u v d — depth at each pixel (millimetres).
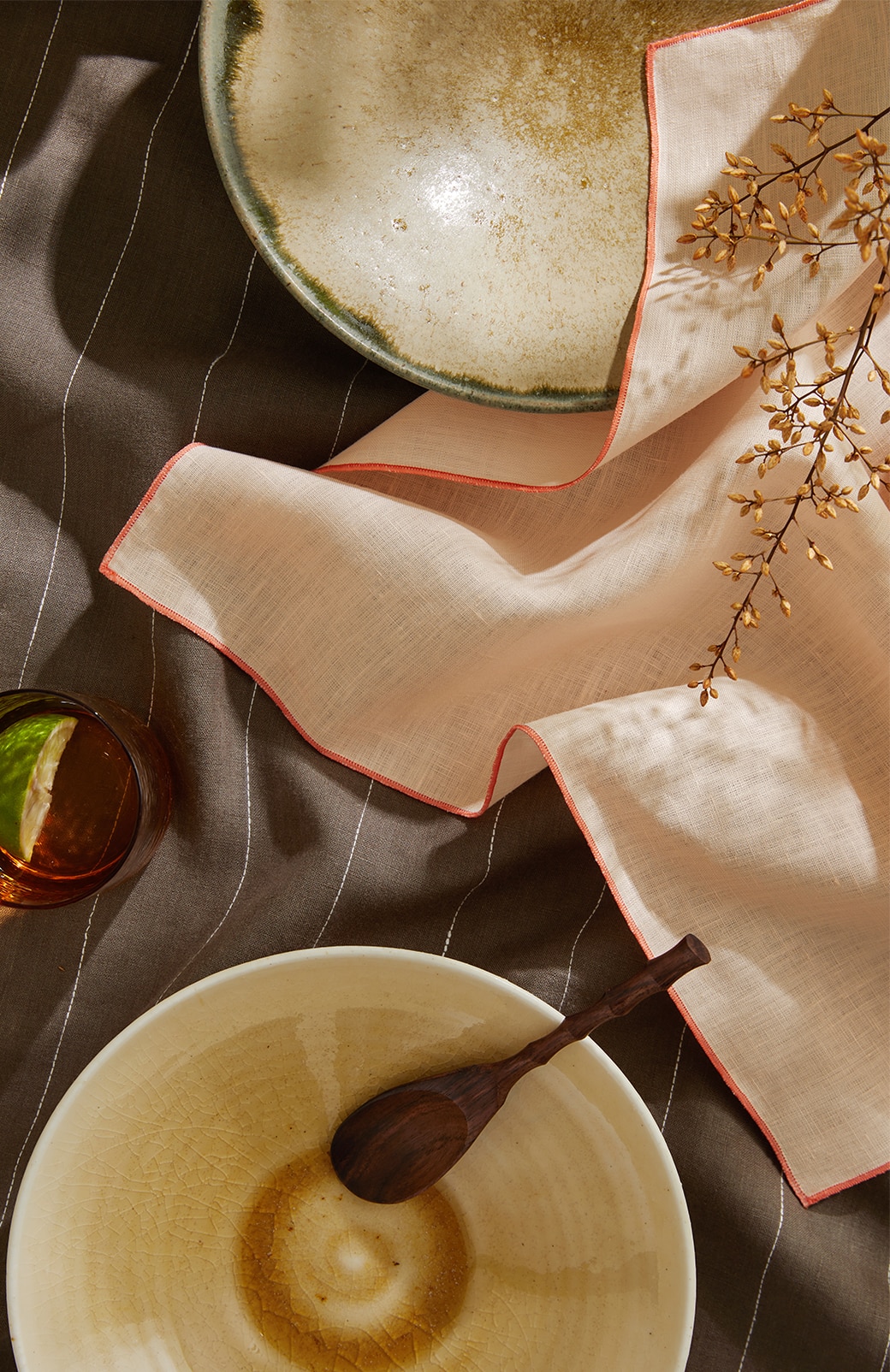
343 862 792
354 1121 761
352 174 753
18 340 797
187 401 799
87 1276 758
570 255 761
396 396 805
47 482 814
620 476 797
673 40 725
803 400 741
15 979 801
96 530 812
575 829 799
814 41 725
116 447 801
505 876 802
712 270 740
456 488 811
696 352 742
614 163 761
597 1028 796
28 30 793
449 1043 760
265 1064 767
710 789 767
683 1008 783
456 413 780
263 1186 778
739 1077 784
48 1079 799
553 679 800
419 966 742
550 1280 766
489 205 763
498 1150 771
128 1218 765
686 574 778
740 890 779
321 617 788
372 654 784
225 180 738
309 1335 775
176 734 801
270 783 798
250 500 779
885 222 705
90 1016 800
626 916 777
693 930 784
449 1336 772
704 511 770
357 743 796
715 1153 786
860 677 775
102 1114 751
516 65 753
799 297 740
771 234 731
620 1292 752
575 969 797
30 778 778
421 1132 750
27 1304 743
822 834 765
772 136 736
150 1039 748
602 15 745
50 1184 747
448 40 744
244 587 792
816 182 726
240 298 799
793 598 784
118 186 796
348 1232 780
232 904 800
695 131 735
